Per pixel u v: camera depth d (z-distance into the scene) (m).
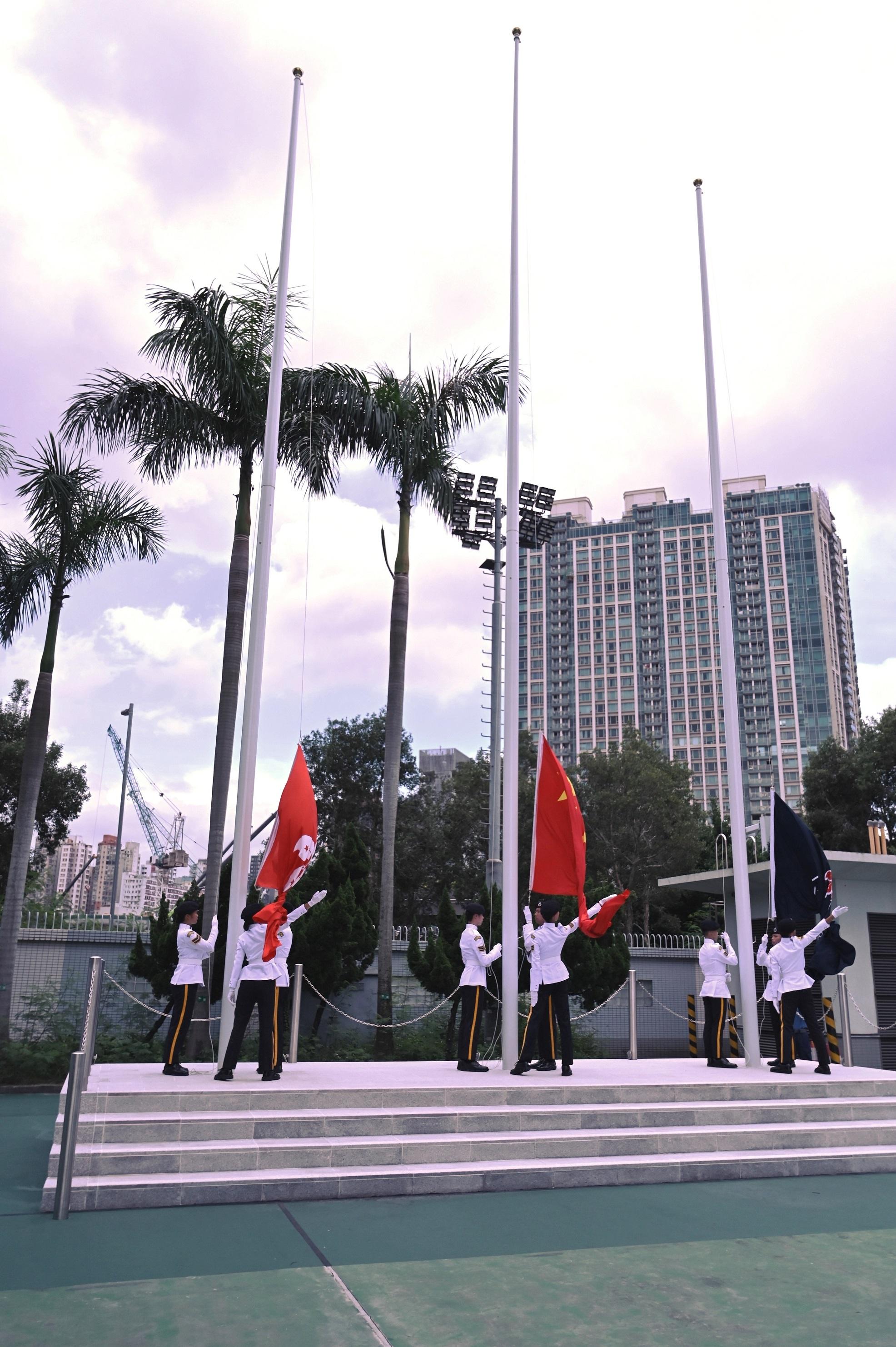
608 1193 7.84
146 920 18.70
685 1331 4.81
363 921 17.06
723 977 12.92
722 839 43.88
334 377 17.11
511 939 11.55
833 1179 8.69
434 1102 8.88
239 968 9.77
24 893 18.38
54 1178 7.20
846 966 12.59
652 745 52.88
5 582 16.73
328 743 42.66
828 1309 5.18
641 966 23.05
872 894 19.20
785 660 133.88
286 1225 6.57
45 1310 4.88
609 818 46.59
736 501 141.62
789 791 129.75
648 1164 8.33
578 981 18.42
